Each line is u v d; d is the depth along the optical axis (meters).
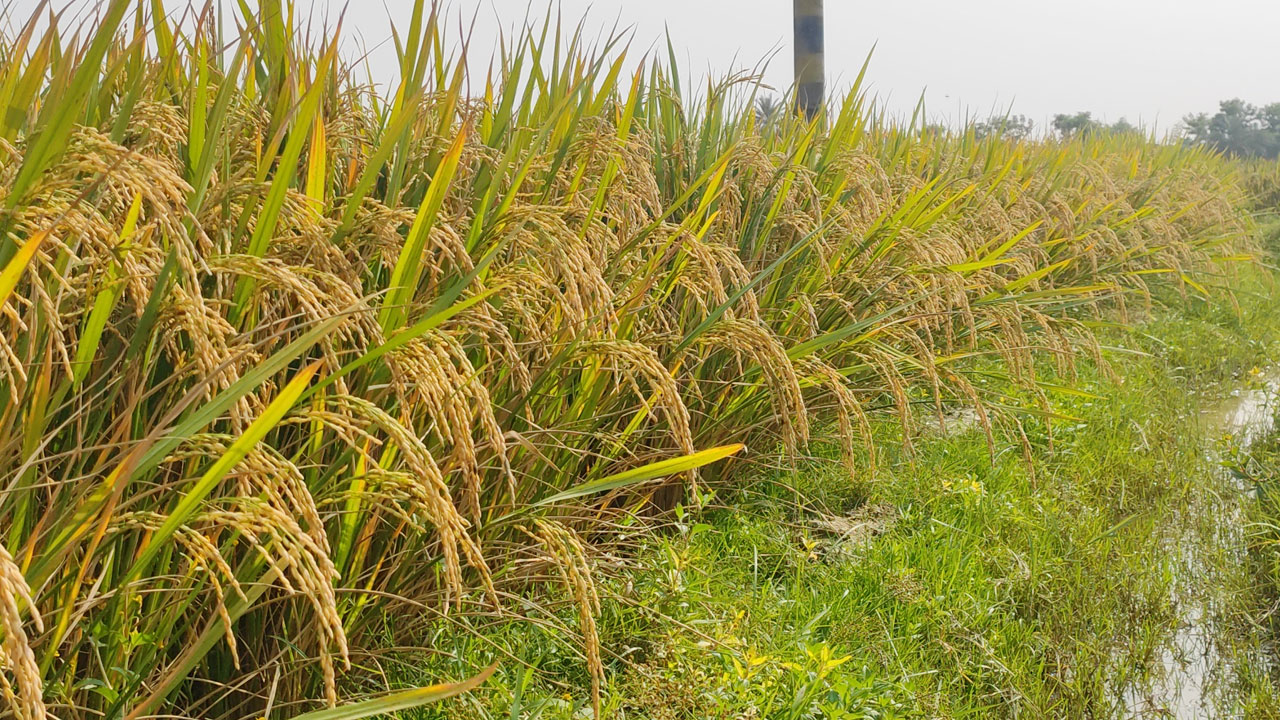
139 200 1.79
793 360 3.80
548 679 3.14
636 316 3.60
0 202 1.61
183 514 1.68
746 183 4.99
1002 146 9.20
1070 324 6.07
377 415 1.75
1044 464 5.59
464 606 3.11
